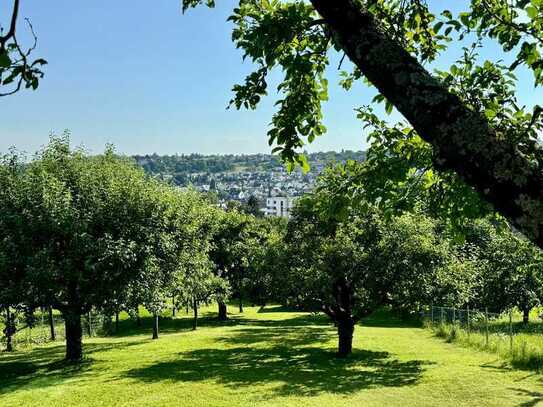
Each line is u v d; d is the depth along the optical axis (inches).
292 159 215.6
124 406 737.6
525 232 78.2
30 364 1115.9
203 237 1788.9
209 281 1781.5
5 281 1005.2
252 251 1301.7
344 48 99.3
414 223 1079.6
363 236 1114.1
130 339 1617.9
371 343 1349.7
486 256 1563.7
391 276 1061.1
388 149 283.9
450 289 1075.9
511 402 699.4
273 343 1422.2
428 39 235.8
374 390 805.2
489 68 259.3
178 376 951.6
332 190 269.1
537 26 219.6
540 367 893.8
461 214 267.0
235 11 216.1
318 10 100.6
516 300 1478.8
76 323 1092.5
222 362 1111.0
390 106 252.8
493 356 1059.3
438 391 781.3
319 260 1094.4
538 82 233.3
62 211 1017.5
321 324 2053.4
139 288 1078.4
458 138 83.9
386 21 221.9
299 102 214.7
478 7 230.4
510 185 79.4
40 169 1175.6
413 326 1822.1
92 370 1031.6
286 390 819.4
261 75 205.3
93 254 1017.5
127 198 1138.7
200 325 2065.7
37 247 1021.2
